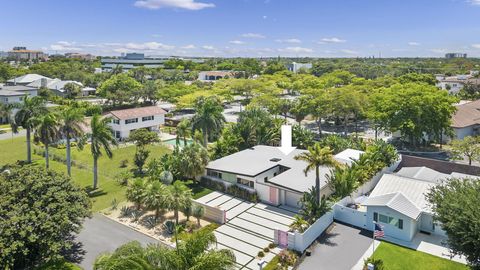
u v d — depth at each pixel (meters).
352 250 29.62
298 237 29.23
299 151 49.97
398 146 63.97
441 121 59.56
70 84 118.00
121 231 32.78
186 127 58.09
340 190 37.56
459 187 26.11
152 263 17.47
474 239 22.12
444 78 156.62
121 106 99.44
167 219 35.06
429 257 28.23
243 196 39.88
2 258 22.27
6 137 70.00
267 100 91.00
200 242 18.53
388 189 35.41
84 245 30.19
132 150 61.50
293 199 37.88
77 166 52.34
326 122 88.50
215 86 125.88
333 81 130.75
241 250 29.59
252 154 48.41
